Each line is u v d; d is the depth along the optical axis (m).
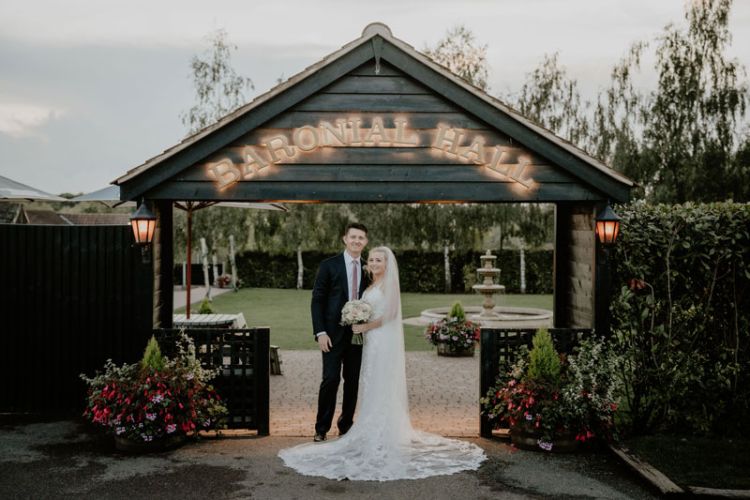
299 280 32.28
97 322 7.56
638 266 6.95
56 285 7.57
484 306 19.17
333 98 6.79
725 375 7.01
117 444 6.26
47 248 7.56
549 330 6.92
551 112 22.19
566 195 6.77
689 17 20.47
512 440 6.53
